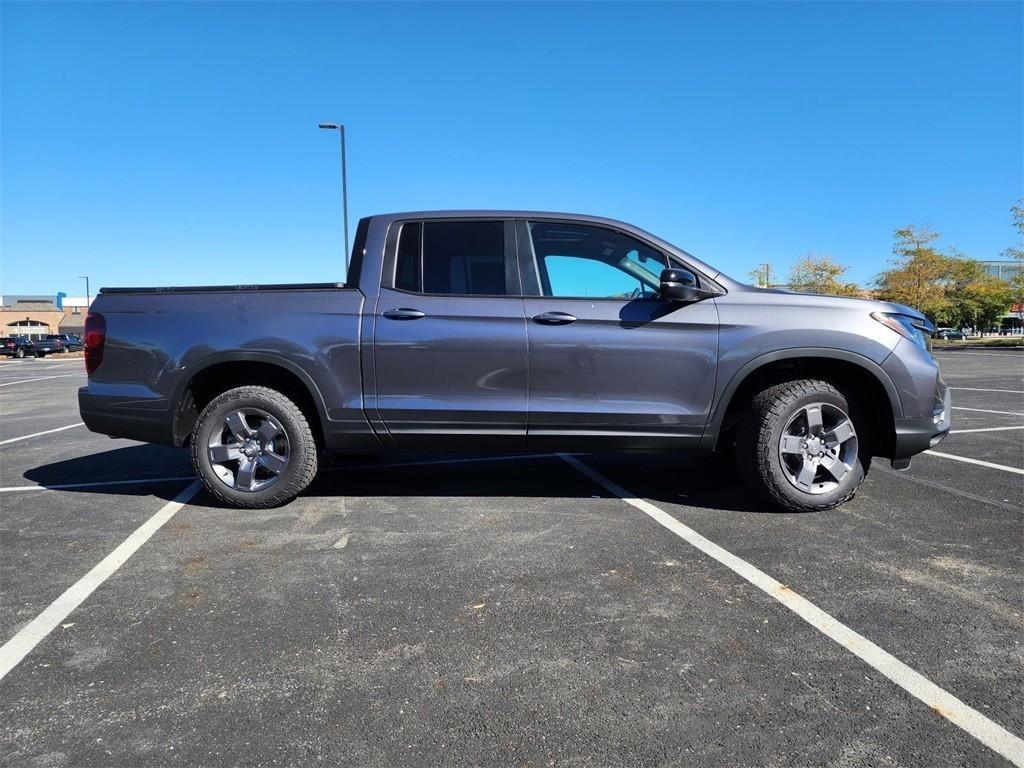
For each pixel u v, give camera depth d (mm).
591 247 4418
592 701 2324
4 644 2744
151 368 4457
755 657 2592
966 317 59969
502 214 4465
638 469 5711
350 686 2430
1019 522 4152
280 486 4465
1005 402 10227
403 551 3730
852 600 3070
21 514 4504
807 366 4441
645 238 4406
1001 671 2482
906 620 2877
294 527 4156
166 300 4512
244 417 4484
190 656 2646
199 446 4469
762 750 2057
